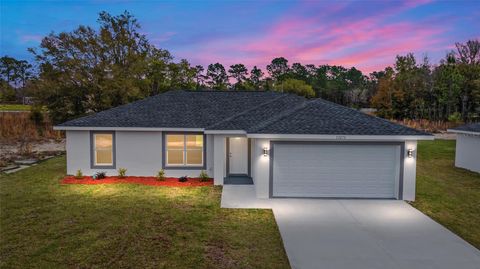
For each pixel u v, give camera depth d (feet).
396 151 40.68
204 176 50.01
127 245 26.20
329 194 41.34
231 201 39.24
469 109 157.48
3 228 29.78
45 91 110.42
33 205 36.88
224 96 64.18
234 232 29.43
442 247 26.55
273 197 41.09
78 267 22.47
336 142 40.88
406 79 172.96
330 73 323.78
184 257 24.16
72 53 113.39
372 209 36.81
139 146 51.67
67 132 51.44
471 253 25.46
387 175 41.11
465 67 162.50
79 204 37.37
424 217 34.14
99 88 112.88
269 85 220.23
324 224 31.78
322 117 43.65
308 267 22.85
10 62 284.00
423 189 46.03
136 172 51.98
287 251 25.48
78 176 49.49
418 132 39.78
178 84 151.74
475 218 34.19
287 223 31.91
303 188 41.27
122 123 51.11
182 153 52.60
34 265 22.74
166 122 51.96
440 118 162.50
